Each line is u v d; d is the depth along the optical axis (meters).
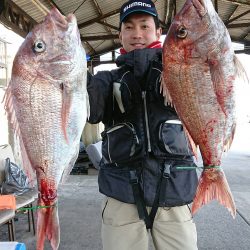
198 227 4.77
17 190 4.42
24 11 8.10
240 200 6.05
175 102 1.90
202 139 1.90
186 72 1.85
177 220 2.21
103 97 2.23
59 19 1.76
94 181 7.75
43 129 1.71
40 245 1.66
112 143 2.24
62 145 1.74
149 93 2.21
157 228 2.22
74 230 4.68
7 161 4.68
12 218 3.92
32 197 4.38
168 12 12.72
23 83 1.71
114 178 2.23
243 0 11.52
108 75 2.29
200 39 1.82
